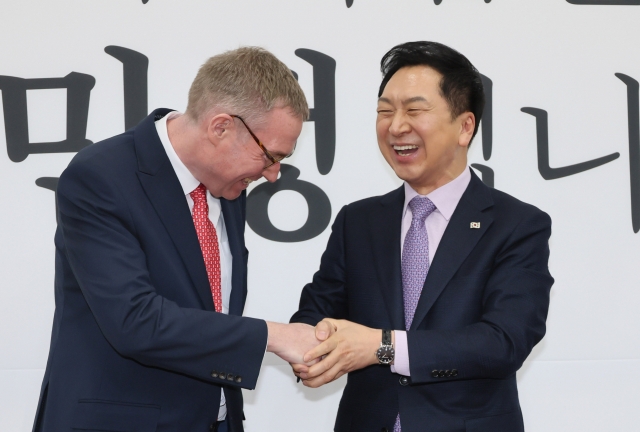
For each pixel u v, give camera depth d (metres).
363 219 1.63
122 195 1.32
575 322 2.20
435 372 1.35
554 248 2.21
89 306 1.32
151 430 1.31
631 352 2.20
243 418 1.56
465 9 2.22
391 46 2.21
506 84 2.22
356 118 2.21
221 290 1.51
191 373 1.30
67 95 2.15
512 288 1.42
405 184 1.61
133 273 1.28
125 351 1.27
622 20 2.24
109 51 2.16
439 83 1.43
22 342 2.13
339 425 1.53
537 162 2.22
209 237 1.46
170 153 1.40
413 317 1.45
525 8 2.23
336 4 2.21
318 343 1.42
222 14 2.19
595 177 2.22
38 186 2.14
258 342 1.33
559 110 2.22
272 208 2.20
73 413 1.30
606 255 2.21
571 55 2.23
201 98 1.38
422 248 1.50
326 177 2.21
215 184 1.44
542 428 2.19
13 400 2.12
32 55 2.15
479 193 1.53
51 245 2.14
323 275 1.68
